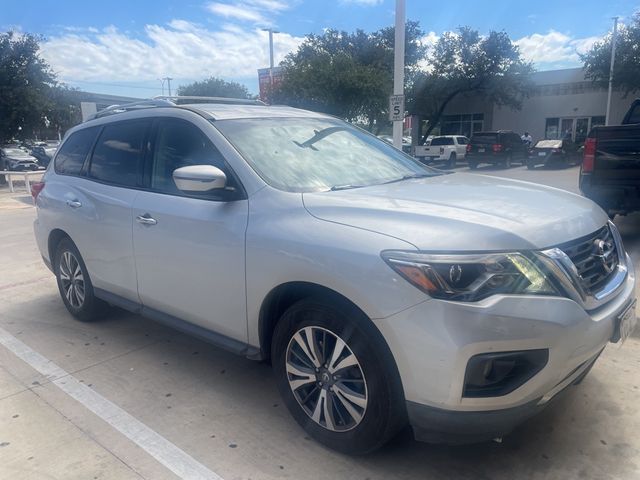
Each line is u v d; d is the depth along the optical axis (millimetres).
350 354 2650
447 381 2316
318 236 2695
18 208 13312
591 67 33594
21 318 5059
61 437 3064
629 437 2959
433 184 3389
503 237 2410
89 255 4348
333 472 2721
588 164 7078
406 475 2691
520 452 2857
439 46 35562
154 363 4020
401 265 2385
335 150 3762
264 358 3170
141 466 2795
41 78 20828
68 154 4859
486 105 39094
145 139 3932
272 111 4047
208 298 3314
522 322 2287
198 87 37688
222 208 3195
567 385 2625
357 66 26500
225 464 2801
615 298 2764
